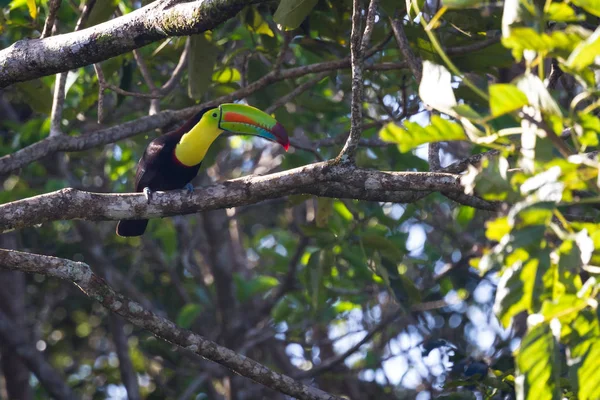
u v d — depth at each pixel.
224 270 15.77
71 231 17.72
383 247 10.53
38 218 7.45
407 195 8.14
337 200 11.60
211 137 10.00
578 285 5.02
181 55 12.27
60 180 13.98
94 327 19.98
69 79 10.80
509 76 11.99
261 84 10.58
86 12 9.11
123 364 16.09
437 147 8.08
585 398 5.10
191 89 10.18
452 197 7.77
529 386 4.90
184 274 19.14
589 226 4.91
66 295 18.95
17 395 16.69
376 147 12.88
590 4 4.59
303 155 14.59
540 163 4.75
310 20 10.60
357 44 6.97
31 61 7.40
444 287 15.37
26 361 15.48
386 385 17.16
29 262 7.19
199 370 16.89
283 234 16.92
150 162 10.20
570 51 4.77
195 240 16.62
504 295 4.76
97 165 17.48
